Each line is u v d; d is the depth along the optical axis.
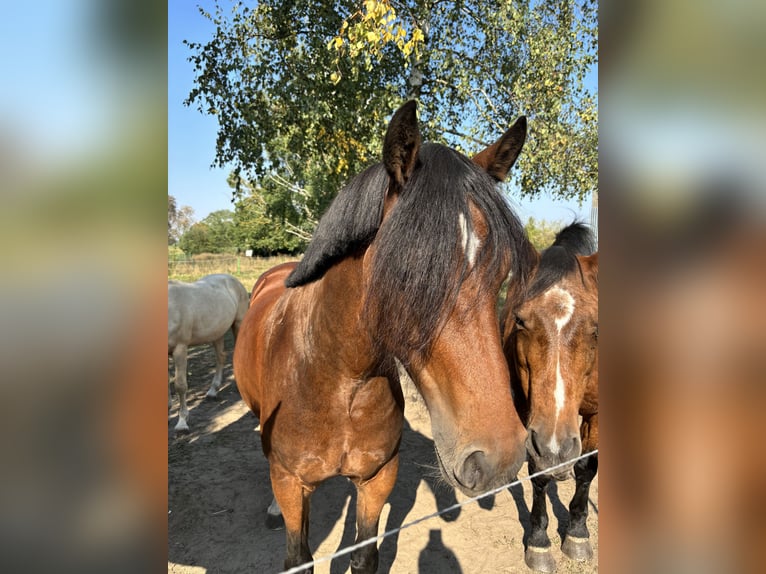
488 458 1.11
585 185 6.36
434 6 6.24
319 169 7.23
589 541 2.99
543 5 6.30
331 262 1.60
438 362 1.21
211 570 2.79
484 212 1.24
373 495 1.98
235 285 5.77
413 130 1.25
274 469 1.94
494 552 2.98
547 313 2.23
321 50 5.76
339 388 1.69
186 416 4.65
